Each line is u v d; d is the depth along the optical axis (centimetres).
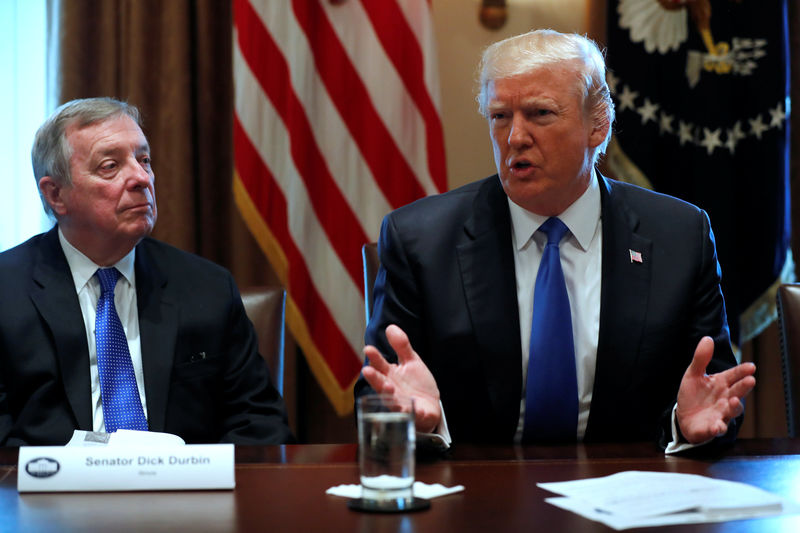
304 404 355
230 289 219
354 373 331
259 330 229
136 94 335
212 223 346
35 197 363
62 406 197
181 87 336
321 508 114
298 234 326
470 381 190
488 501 117
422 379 154
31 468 125
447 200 206
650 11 336
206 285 216
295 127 326
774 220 334
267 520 108
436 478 132
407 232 201
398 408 114
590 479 128
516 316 190
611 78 337
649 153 333
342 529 104
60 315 201
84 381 198
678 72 337
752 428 358
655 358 189
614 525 104
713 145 333
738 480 129
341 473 137
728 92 336
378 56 332
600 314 190
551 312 187
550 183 183
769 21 334
